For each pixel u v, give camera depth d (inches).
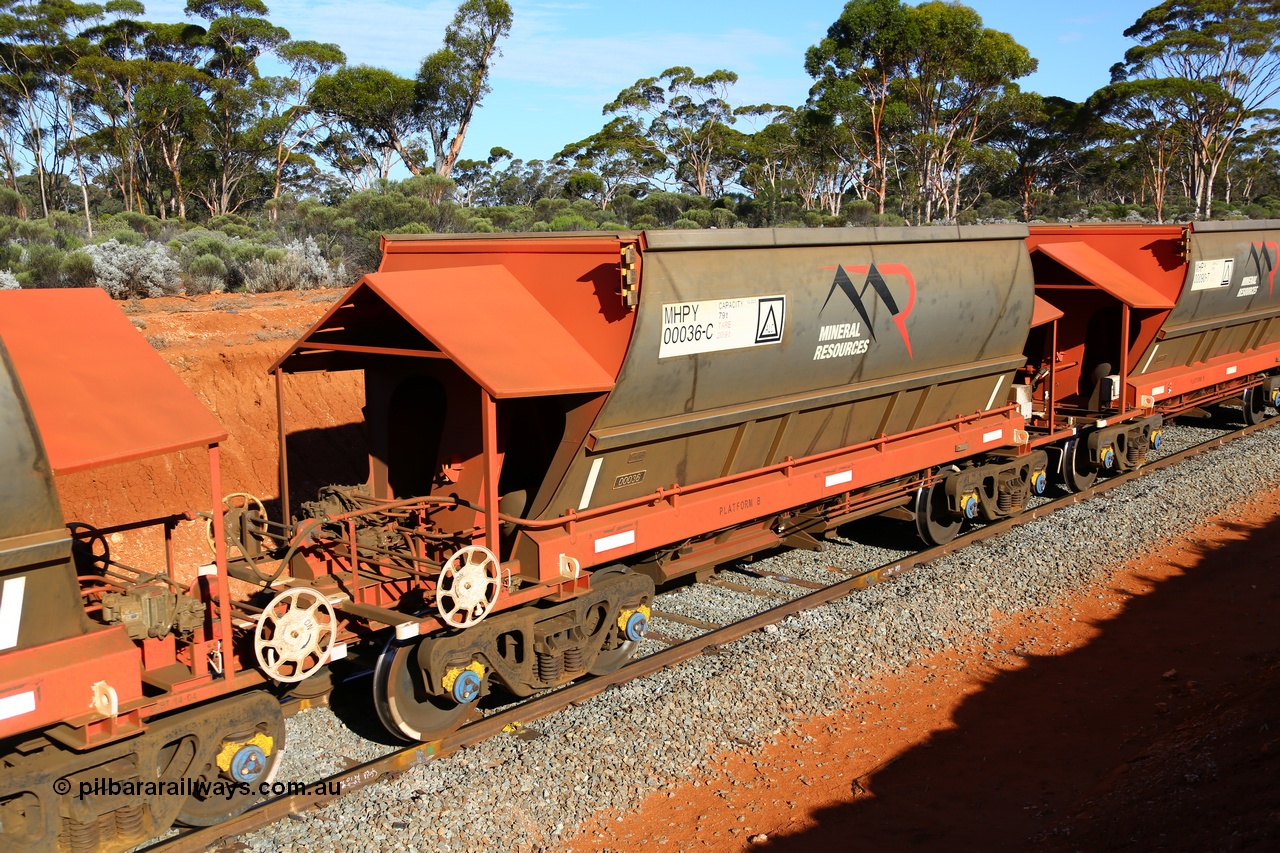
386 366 340.2
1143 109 2508.6
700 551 383.2
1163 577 428.5
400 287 288.0
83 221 1334.9
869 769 273.7
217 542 238.2
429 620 273.9
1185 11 2662.4
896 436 445.4
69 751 220.2
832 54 2044.8
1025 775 267.4
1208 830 203.6
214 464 235.1
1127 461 594.9
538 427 315.9
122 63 2010.3
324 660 258.8
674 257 307.4
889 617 373.7
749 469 379.6
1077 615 389.1
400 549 326.0
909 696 321.7
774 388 362.6
